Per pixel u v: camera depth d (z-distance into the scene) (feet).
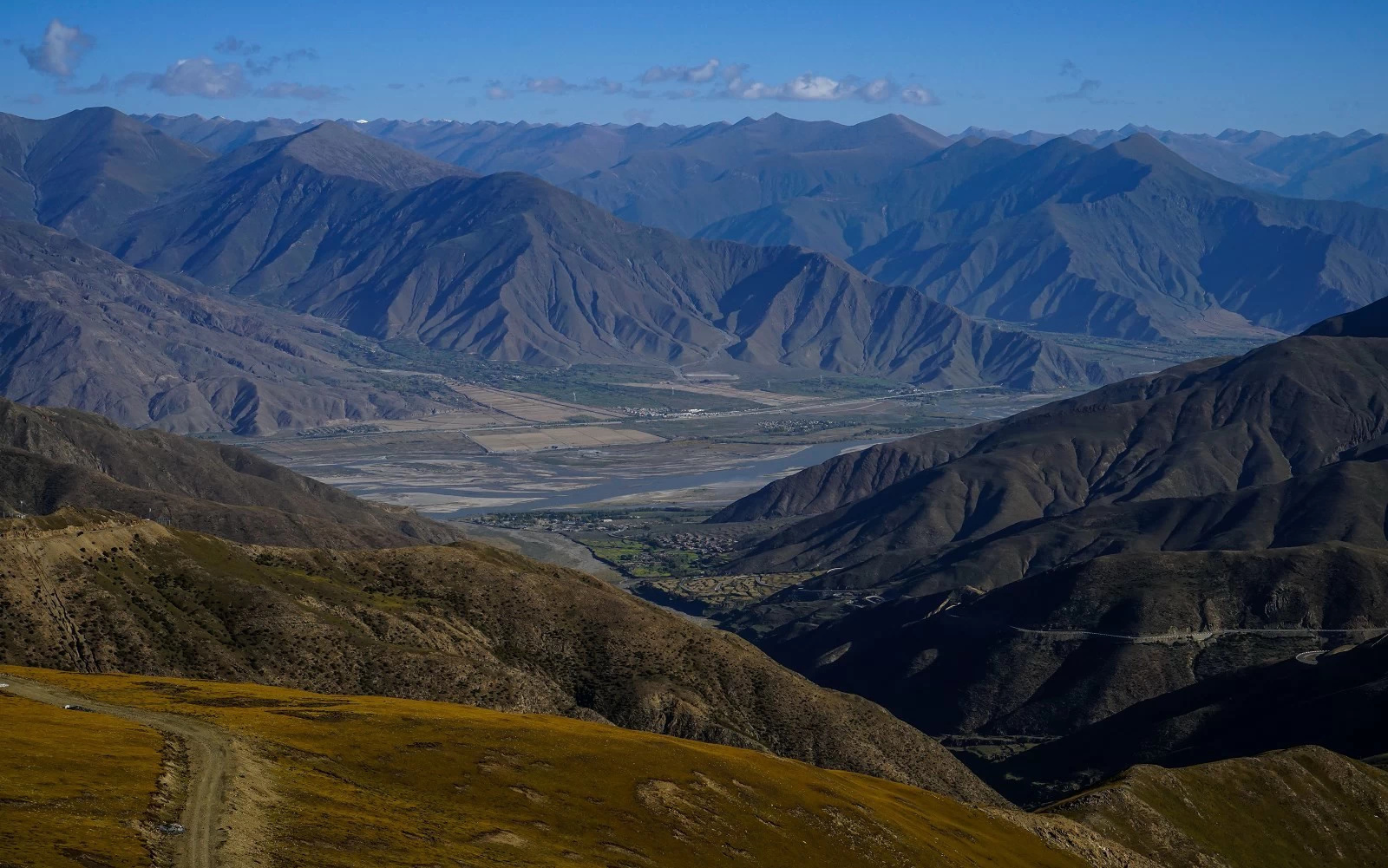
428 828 302.66
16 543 524.52
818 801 411.95
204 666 512.63
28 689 375.66
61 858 231.91
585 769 375.66
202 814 273.75
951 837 435.12
